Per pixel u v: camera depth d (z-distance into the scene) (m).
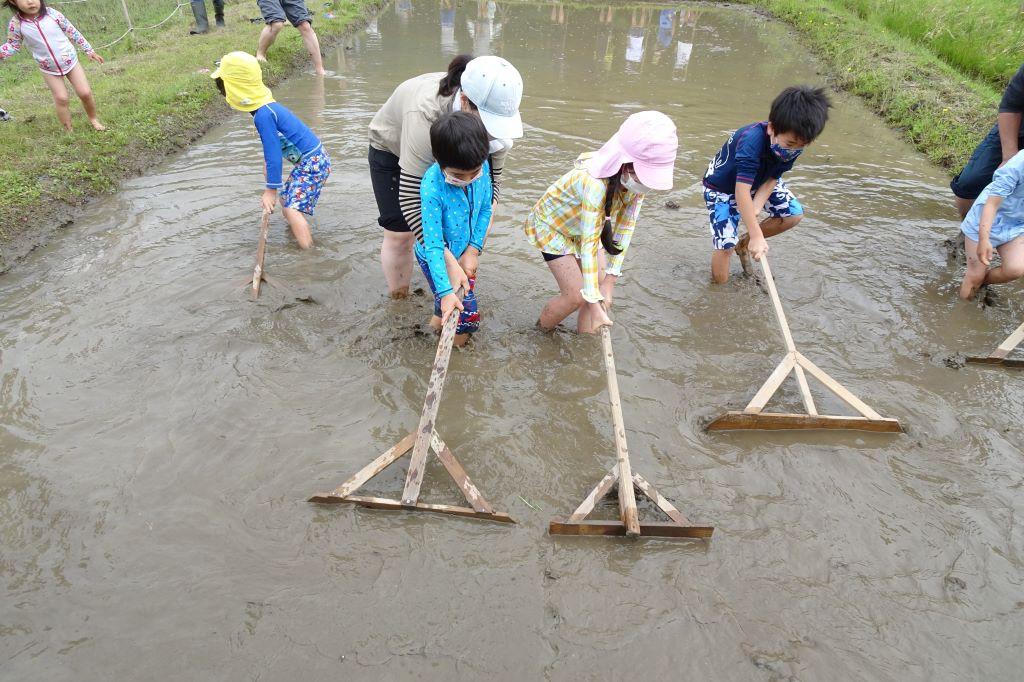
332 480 3.35
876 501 3.34
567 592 2.83
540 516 3.20
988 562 3.02
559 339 4.48
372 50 12.02
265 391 3.90
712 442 3.70
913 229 6.15
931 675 2.56
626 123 3.45
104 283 4.89
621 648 2.63
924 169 7.60
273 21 9.76
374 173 4.11
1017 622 2.76
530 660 2.57
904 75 10.04
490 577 2.89
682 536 3.08
